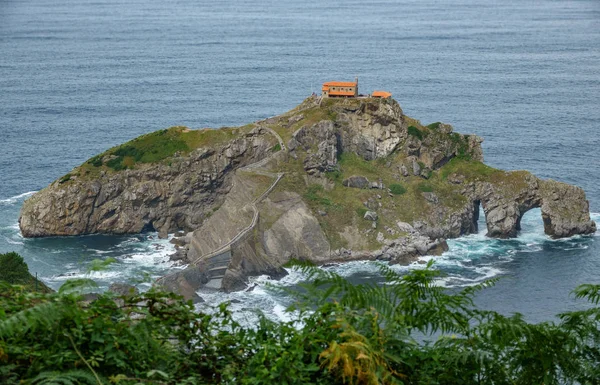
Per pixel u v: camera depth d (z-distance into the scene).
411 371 16.44
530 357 16.77
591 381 16.70
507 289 142.75
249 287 146.38
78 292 15.91
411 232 170.00
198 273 145.12
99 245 172.38
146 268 157.12
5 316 15.05
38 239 175.62
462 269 155.38
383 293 17.19
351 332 15.55
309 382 15.64
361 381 15.38
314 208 172.25
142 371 16.05
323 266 161.12
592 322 17.80
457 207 178.50
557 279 149.62
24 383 14.61
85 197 179.00
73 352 15.58
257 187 174.75
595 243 171.25
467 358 16.59
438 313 17.06
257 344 17.23
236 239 157.00
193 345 17.39
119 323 16.19
